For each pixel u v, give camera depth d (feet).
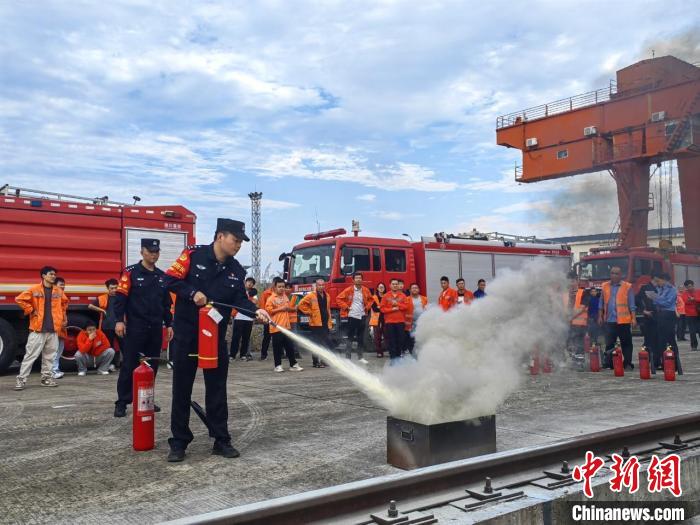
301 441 16.90
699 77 62.18
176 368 15.01
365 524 9.51
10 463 14.73
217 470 14.02
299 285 46.44
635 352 47.57
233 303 15.58
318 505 9.40
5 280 34.35
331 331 43.96
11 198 34.60
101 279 37.70
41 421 20.02
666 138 63.26
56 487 12.82
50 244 35.70
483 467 11.38
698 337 67.21
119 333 20.66
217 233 15.28
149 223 39.73
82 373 34.65
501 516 9.92
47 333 29.04
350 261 46.03
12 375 34.86
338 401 24.00
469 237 57.77
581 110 71.77
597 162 70.13
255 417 20.59
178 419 14.99
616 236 69.26
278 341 35.50
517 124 79.36
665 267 63.57
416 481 10.49
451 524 9.50
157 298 20.86
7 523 10.75
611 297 35.24
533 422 19.08
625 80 67.31
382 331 45.09
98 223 37.65
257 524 8.84
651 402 23.16
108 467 14.34
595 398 24.18
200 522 8.38
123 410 20.71
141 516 11.05
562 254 64.08
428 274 51.72
